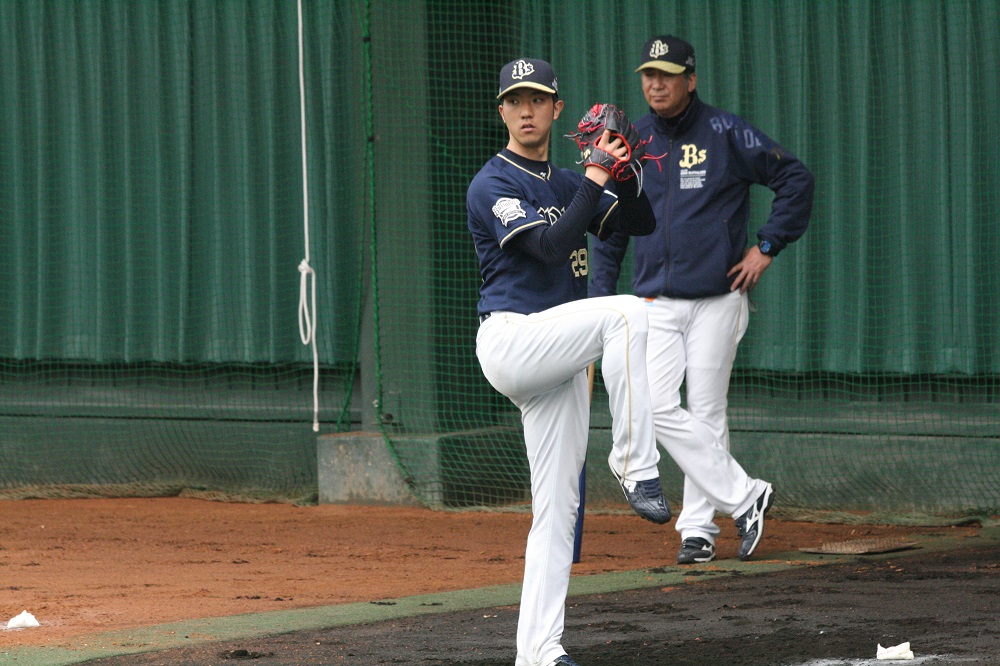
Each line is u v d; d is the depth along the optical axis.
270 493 38.78
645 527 32.69
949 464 32.94
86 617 22.16
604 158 15.91
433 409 36.88
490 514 35.19
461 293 37.69
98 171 40.97
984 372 32.59
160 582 25.89
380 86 37.19
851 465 34.00
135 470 41.34
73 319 41.53
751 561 26.45
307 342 37.03
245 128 39.44
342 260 38.78
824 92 34.00
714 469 26.42
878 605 21.06
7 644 19.91
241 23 39.31
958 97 32.53
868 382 33.97
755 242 34.94
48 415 42.00
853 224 33.81
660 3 35.56
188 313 40.34
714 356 26.77
